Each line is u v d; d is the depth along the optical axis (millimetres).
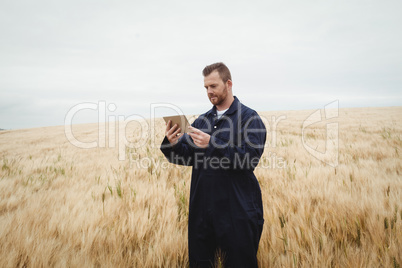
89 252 1829
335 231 1885
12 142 17859
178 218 2432
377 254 1590
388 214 2064
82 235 2021
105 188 3301
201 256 1518
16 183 4305
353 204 2338
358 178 3459
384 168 4090
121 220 2293
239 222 1346
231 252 1370
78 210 2598
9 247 1811
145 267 1669
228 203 1391
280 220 2082
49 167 5742
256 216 1396
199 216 1503
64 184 4078
